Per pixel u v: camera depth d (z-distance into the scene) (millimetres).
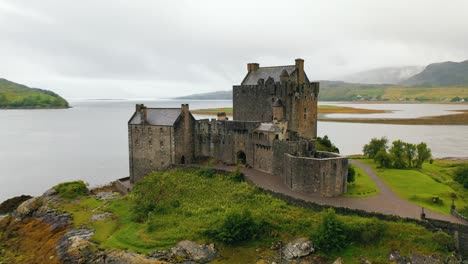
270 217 65625
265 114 102438
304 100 103812
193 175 88688
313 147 83562
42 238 72625
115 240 64750
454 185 84125
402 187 77875
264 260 58500
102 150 172750
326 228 59219
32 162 146875
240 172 84625
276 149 84938
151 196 79312
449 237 55719
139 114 105062
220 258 59812
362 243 58062
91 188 104938
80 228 71750
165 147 96875
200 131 101875
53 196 90125
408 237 56750
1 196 104625
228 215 64312
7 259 68062
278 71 105938
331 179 71438
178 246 61750
